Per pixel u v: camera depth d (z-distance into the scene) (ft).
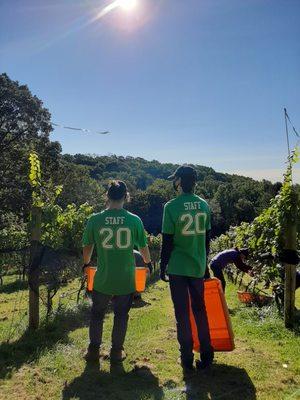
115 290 16.46
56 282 29.07
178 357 17.46
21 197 134.10
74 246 33.24
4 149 144.15
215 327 16.98
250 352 17.85
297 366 16.20
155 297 39.01
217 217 301.63
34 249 22.90
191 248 15.96
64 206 206.08
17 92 145.18
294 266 22.20
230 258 29.89
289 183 23.11
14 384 14.67
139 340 20.21
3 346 19.16
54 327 23.09
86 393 13.98
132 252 16.70
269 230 27.66
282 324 22.45
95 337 16.79
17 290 52.49
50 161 150.61
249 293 30.58
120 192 16.46
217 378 15.14
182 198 16.20
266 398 13.52
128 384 14.74
